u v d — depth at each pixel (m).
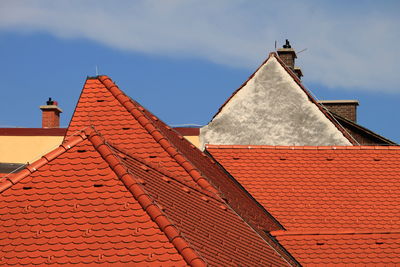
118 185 50.09
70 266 46.44
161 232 47.28
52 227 48.53
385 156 75.56
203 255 47.59
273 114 90.25
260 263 53.84
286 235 65.12
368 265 63.28
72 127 62.38
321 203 71.19
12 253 47.53
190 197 56.81
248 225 60.44
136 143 61.25
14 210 49.84
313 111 89.75
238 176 73.19
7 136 93.50
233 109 90.94
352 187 72.69
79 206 49.41
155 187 53.38
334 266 63.34
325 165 74.69
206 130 90.62
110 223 48.16
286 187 72.56
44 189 50.75
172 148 61.12
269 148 75.75
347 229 65.88
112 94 63.62
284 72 91.12
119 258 46.41
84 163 51.72
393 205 71.12
